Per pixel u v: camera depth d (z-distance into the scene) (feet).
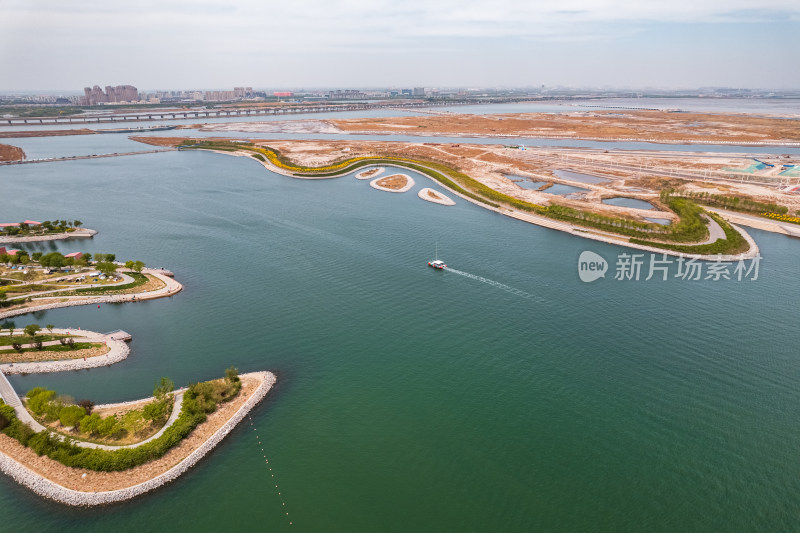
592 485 246.06
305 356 356.18
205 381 328.90
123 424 278.46
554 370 335.67
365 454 267.80
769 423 285.84
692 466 256.52
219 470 257.14
